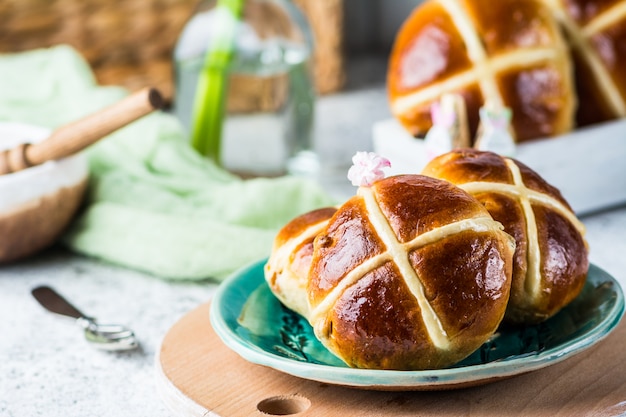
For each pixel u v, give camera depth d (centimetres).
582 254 68
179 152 97
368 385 61
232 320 68
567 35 91
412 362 62
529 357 62
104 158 96
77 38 130
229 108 104
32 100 110
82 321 77
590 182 90
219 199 90
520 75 87
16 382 72
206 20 102
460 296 62
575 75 91
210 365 67
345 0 162
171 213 90
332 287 63
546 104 88
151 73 133
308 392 65
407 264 62
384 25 164
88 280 85
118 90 108
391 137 92
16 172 87
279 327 68
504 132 85
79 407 69
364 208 63
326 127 120
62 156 86
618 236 87
